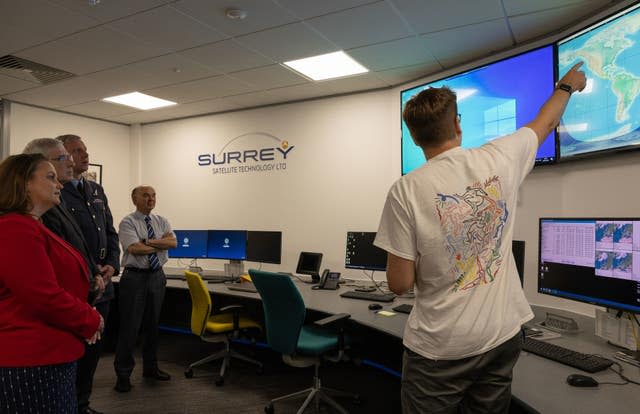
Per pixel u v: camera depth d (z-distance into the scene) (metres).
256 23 2.86
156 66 3.65
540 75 2.84
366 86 4.17
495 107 3.12
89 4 2.58
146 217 3.43
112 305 4.18
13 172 1.35
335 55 3.42
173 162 5.54
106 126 5.55
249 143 4.99
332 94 4.45
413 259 1.04
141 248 3.16
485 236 1.00
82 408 2.46
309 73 3.83
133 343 3.17
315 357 2.71
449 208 0.99
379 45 3.21
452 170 1.01
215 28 2.93
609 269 1.72
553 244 2.00
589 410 1.22
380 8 2.65
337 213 4.41
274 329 2.69
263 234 4.16
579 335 2.04
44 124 4.89
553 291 1.99
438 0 2.55
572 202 2.78
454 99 1.08
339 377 3.40
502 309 1.02
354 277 4.25
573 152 2.66
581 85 1.19
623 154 2.42
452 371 1.01
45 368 1.32
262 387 3.21
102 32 2.98
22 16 2.73
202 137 5.32
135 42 3.16
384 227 1.09
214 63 3.59
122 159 5.72
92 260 2.17
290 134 4.72
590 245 1.81
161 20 2.81
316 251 4.52
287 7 2.64
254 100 4.70
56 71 3.76
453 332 0.99
